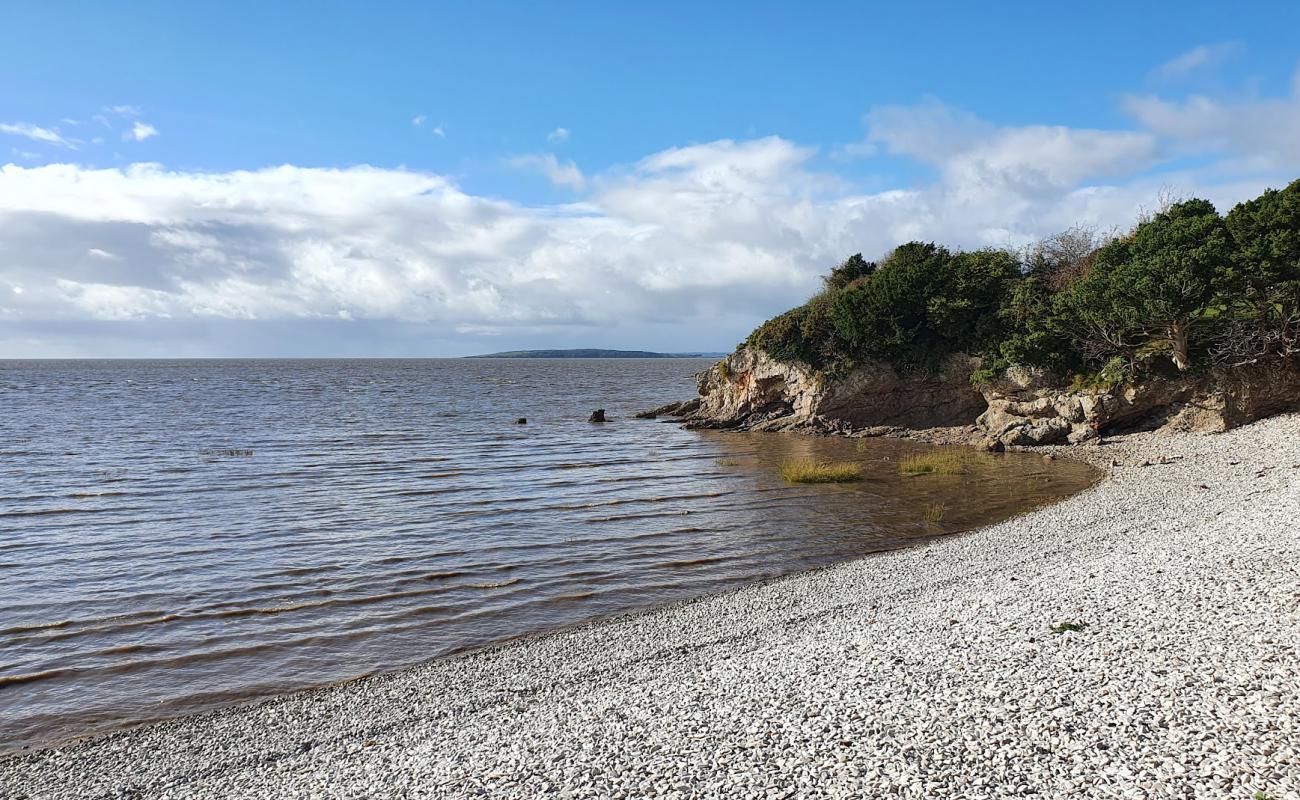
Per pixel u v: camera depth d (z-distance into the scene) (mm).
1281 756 7531
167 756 11047
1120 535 21156
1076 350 45031
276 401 88375
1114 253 43969
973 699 9789
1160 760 7738
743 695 11164
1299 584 12812
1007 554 20172
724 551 22516
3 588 19047
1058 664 10680
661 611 17297
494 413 73562
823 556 21859
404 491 32531
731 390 61188
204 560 21578
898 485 32750
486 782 8922
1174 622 11836
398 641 15734
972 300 49719
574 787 8523
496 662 14453
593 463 40875
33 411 72188
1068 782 7562
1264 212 37188
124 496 31156
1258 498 23016
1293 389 40375
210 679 13898
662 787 8289
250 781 10125
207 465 39594
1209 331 40719
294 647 15398
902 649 12477
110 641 15688
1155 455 36156
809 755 8680
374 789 9172
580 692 12680
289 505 29438
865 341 51531
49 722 12305
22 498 30625
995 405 48156
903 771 8062
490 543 23531
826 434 52406
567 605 17969
